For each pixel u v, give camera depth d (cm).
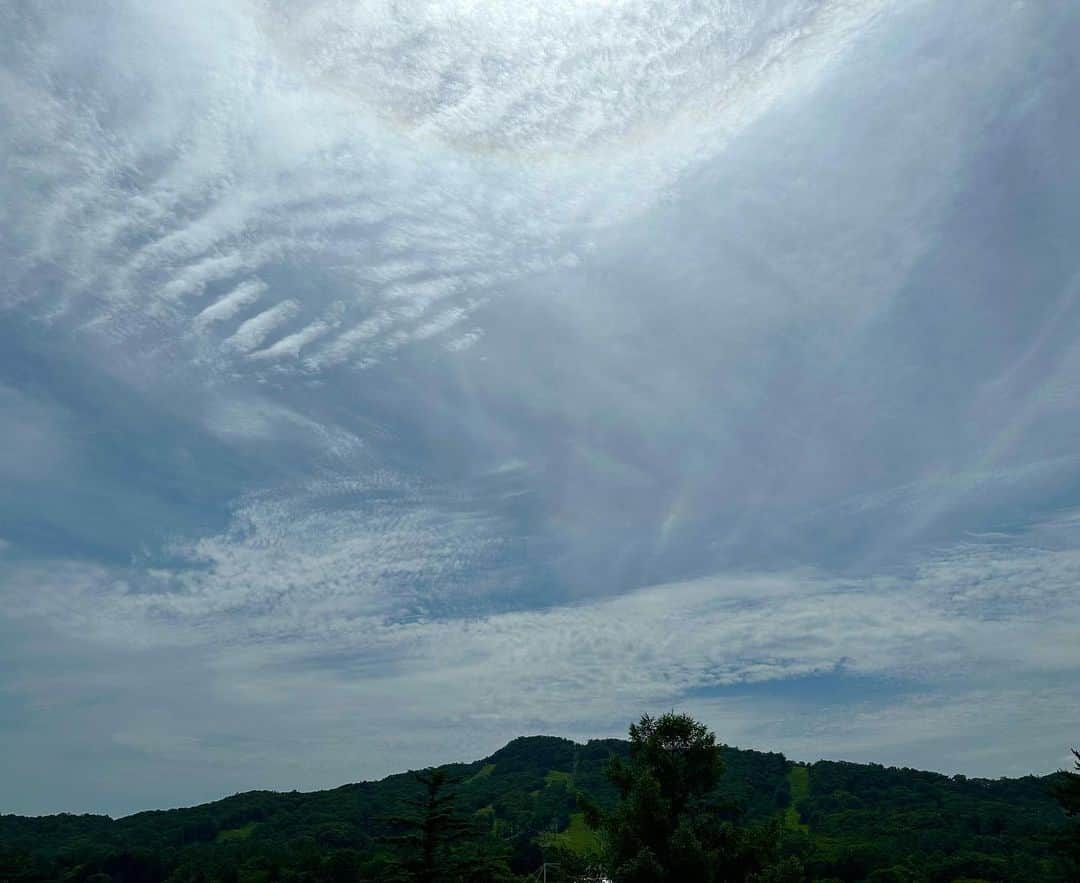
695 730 4209
